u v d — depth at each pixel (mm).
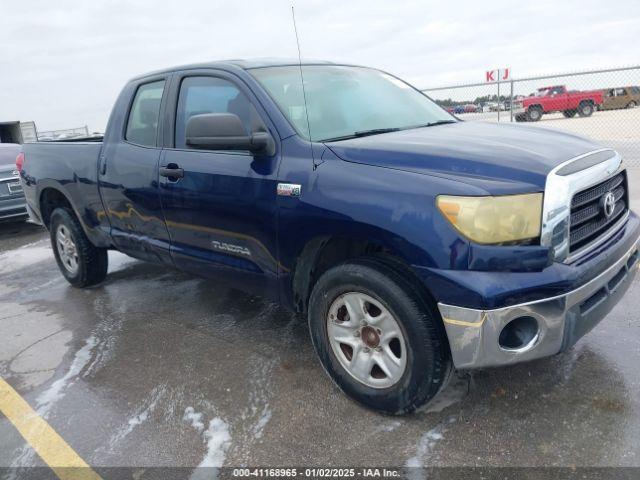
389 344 2729
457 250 2377
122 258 6383
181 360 3621
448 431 2654
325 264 3143
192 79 3746
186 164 3570
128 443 2758
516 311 2357
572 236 2562
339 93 3602
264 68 3545
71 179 4730
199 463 2566
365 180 2666
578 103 14758
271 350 3666
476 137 3029
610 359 3186
